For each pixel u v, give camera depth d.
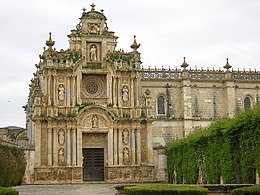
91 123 75.06
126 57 79.12
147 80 83.19
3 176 56.19
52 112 74.00
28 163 71.94
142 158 76.81
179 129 82.81
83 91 76.94
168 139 82.06
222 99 85.38
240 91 86.12
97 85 77.94
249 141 43.06
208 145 54.53
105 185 66.62
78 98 75.38
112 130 75.50
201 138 57.19
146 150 77.06
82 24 78.56
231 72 86.12
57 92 75.12
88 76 77.56
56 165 73.00
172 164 72.56
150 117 77.38
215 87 85.31
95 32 78.69
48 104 74.25
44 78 75.12
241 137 44.81
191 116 82.94
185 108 82.75
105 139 76.44
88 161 76.12
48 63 74.75
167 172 76.06
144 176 75.75
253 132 42.38
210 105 84.44
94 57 77.88
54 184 70.81
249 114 43.47
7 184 58.59
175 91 84.38
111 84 77.00
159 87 83.75
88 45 78.38
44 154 73.38
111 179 74.38
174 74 84.56
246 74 87.06
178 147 68.88
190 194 29.67
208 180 54.38
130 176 75.12
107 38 78.88
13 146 64.06
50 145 73.25
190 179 62.47
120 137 75.88
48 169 72.38
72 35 77.75
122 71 77.56
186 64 84.06
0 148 56.34
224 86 85.38
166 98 83.62
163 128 82.31
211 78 85.38
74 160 73.50
